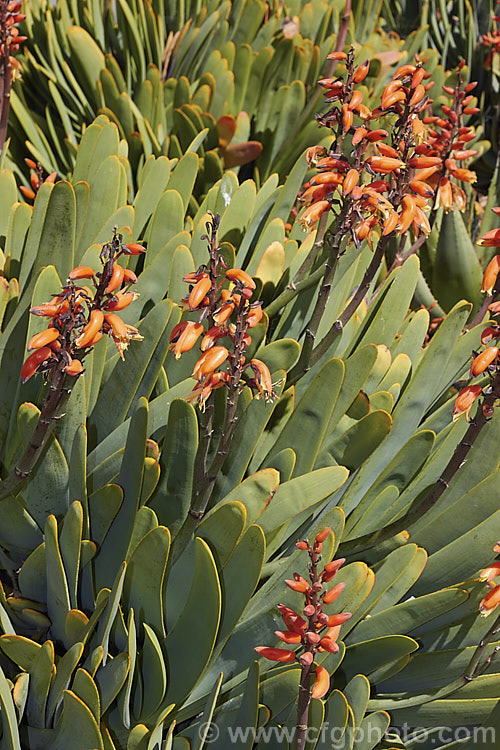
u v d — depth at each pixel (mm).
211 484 2346
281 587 2422
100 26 4371
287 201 2814
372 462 2613
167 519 2459
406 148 2428
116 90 3691
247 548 2348
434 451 2637
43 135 3836
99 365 2545
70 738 2381
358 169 2398
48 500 2488
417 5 6152
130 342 2494
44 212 2670
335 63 3744
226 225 2762
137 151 3654
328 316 2689
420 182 2422
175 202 2723
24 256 2666
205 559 2330
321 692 2236
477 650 2383
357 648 2434
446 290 3455
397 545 2523
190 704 2443
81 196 2676
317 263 2715
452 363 2734
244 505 2395
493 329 2295
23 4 4137
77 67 3912
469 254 3322
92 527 2449
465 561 2504
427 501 2420
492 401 2309
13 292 2609
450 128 2721
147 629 2385
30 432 2438
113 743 2414
